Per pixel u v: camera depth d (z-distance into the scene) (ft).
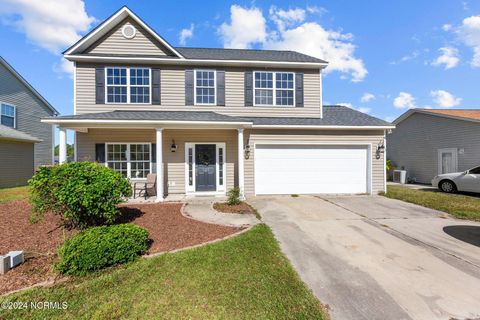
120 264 11.83
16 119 51.08
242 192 29.14
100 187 15.71
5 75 48.62
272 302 9.07
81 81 32.91
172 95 34.47
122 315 8.20
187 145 33.58
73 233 15.92
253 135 32.65
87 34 32.40
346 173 34.24
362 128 33.40
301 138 33.32
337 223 20.04
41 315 8.23
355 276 11.41
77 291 9.61
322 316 8.46
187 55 36.09
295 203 27.78
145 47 34.35
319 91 37.19
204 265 11.73
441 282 10.93
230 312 8.40
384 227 19.06
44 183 14.71
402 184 49.49
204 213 22.47
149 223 18.93
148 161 33.58
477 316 8.65
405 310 8.94
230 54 38.78
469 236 17.08
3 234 15.90
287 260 12.87
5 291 9.63
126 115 29.19
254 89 36.06
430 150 48.62
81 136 32.35
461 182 34.17
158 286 9.91
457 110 49.42
